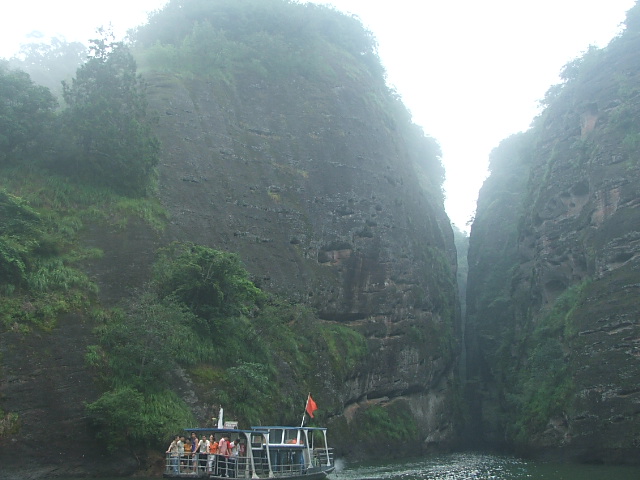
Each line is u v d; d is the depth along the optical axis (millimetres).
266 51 61469
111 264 33844
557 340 51281
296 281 47688
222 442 24516
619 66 59250
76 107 38219
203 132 49969
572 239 55750
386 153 62156
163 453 26375
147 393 27703
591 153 56281
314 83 61438
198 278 34844
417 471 36094
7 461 22984
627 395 40500
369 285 53188
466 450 60125
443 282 64312
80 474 24312
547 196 61344
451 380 61219
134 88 41844
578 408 42844
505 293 69875
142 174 40000
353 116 61469
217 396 30953
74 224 34625
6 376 24734
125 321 29734
